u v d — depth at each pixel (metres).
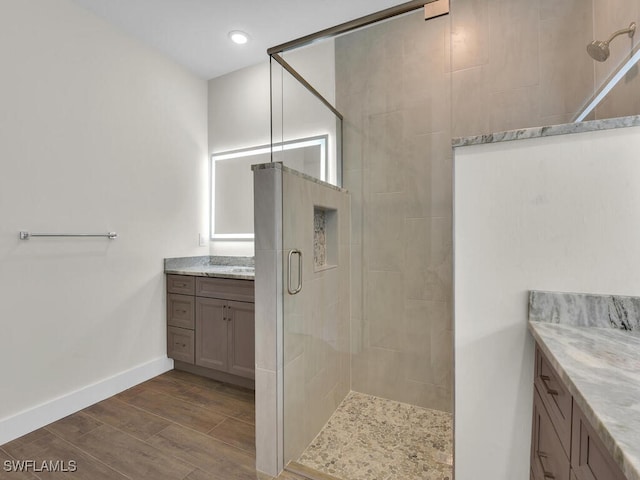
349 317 2.14
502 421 1.09
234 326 2.35
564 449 0.77
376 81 2.02
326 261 1.98
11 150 1.76
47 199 1.91
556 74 1.67
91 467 1.54
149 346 2.53
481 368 1.10
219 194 3.05
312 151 2.00
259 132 2.84
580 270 0.99
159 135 2.63
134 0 2.05
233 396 2.25
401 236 2.02
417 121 1.95
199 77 3.03
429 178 1.94
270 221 1.52
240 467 1.56
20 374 1.79
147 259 2.52
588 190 0.97
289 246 1.60
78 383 2.06
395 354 2.05
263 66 2.82
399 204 2.02
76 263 2.06
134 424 1.90
